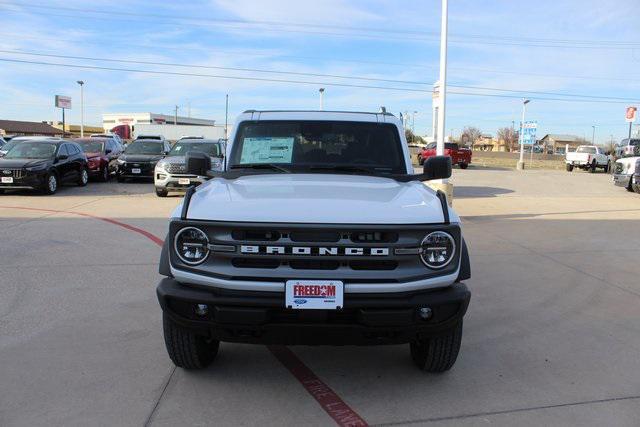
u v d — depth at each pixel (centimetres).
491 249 886
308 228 324
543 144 12250
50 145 1661
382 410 354
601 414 354
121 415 342
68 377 393
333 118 494
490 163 4709
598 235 1029
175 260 339
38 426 327
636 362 439
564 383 399
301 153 476
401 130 493
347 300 326
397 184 420
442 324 343
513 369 422
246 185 398
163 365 418
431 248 336
